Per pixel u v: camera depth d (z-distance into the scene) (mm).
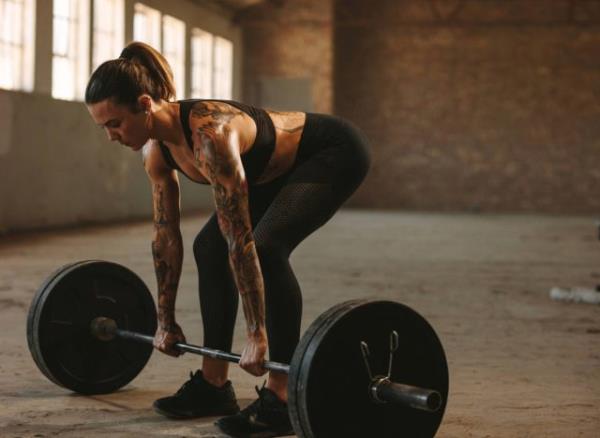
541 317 4633
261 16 16516
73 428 2443
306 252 8188
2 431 2408
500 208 17172
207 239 2506
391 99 17312
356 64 17328
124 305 2854
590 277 6551
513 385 3055
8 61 9773
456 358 3525
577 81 16891
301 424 2002
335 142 2473
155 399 2787
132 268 6672
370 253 8195
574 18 16859
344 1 17219
